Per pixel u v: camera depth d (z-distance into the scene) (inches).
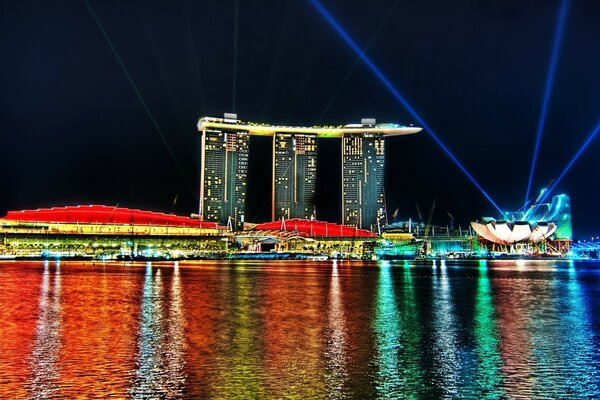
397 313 1955.0
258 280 3848.4
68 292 2711.6
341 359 1188.5
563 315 1943.9
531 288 3307.1
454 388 983.6
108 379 1022.4
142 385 986.1
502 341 1405.0
